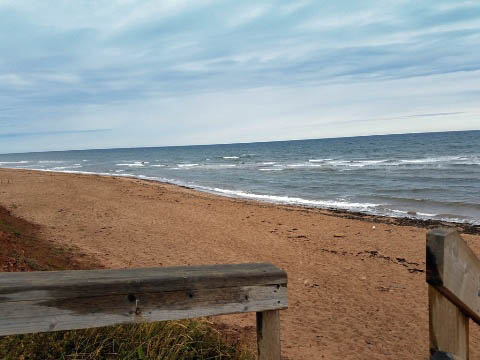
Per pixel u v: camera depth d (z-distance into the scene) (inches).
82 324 68.4
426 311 263.0
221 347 131.4
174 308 73.3
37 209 574.6
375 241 467.8
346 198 917.8
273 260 380.8
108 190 841.5
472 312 64.0
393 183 1138.0
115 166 2486.5
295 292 296.2
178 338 118.9
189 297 74.3
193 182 1325.0
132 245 404.2
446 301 61.9
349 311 261.9
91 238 420.2
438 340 62.1
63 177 1129.4
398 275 342.0
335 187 1112.8
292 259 386.6
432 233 57.1
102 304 69.4
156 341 111.5
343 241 466.6
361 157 2476.6
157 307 72.4
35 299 66.1
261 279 78.8
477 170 1358.3
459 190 963.3
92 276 72.0
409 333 230.5
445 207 771.4
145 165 2546.8
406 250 427.5
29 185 888.9
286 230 520.1
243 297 77.6
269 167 1950.1
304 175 1464.1
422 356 203.8
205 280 75.1
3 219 391.9
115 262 331.6
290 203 856.3
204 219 571.2
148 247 401.1
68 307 67.6
